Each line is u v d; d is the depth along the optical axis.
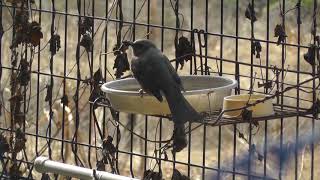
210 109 6.45
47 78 10.45
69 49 11.46
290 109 6.89
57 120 9.81
